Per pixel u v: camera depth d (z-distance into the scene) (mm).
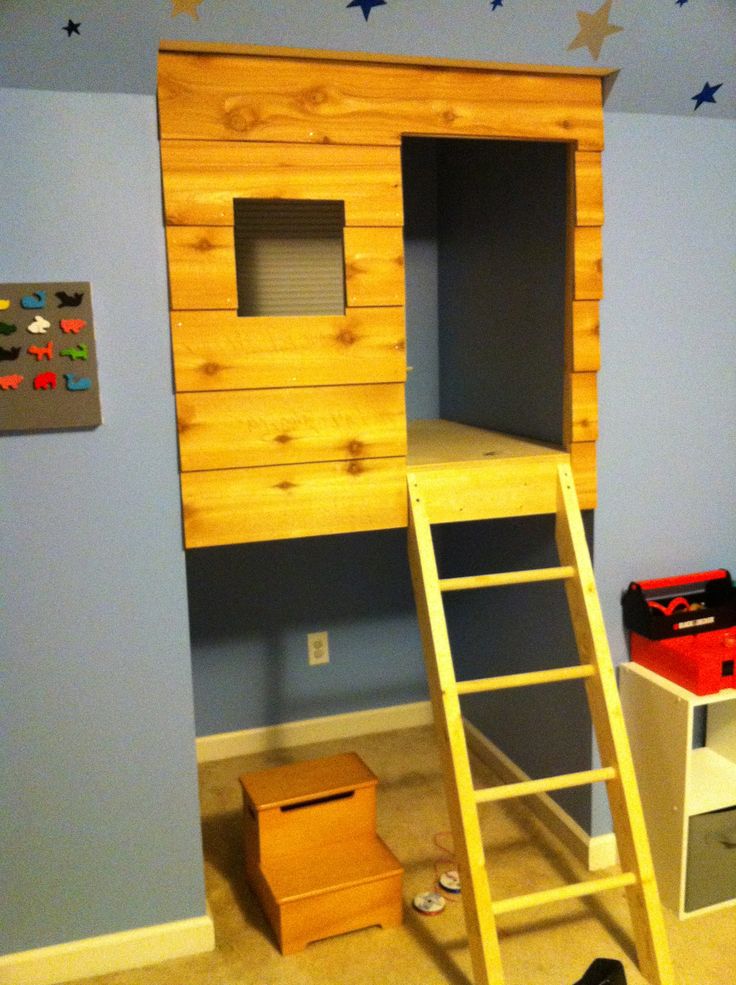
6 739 2000
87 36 1718
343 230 2033
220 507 2035
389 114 1999
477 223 2816
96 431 1953
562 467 2270
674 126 2264
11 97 1790
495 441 2557
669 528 2445
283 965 2115
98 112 1838
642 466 2385
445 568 3273
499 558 2828
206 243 1928
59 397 1904
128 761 2082
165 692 2080
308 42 1841
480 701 3102
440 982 2051
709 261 2365
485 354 2854
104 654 2033
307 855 2297
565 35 1977
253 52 1869
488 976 1904
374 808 2363
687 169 2297
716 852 2266
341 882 2174
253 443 2029
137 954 2129
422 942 2188
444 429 2881
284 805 2273
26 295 1853
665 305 2336
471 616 3080
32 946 2088
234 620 3066
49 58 1745
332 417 2072
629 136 2223
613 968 1949
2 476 1919
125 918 2135
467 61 1978
